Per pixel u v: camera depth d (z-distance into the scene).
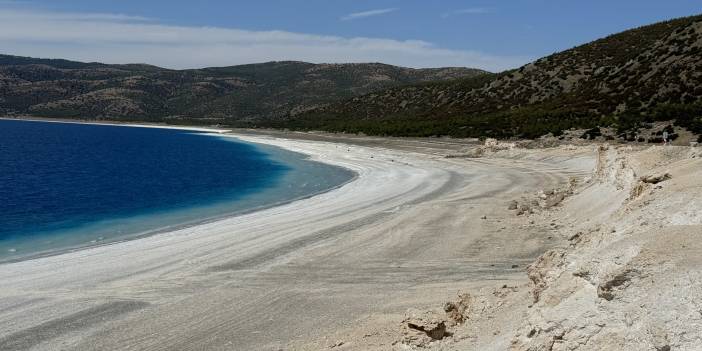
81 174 53.81
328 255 17.38
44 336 11.48
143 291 14.37
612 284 6.21
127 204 34.28
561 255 9.54
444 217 22.31
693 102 52.03
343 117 128.62
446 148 61.47
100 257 18.77
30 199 36.62
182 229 24.33
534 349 6.42
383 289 13.61
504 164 43.34
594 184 21.66
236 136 135.62
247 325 11.66
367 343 9.66
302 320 11.77
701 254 5.95
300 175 48.44
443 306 10.50
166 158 74.50
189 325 11.82
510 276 14.00
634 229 8.30
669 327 5.33
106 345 10.92
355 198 30.77
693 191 8.57
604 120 54.22
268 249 18.53
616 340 5.73
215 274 15.77
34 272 16.89
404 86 136.62
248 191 39.41
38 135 135.25
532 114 68.25
